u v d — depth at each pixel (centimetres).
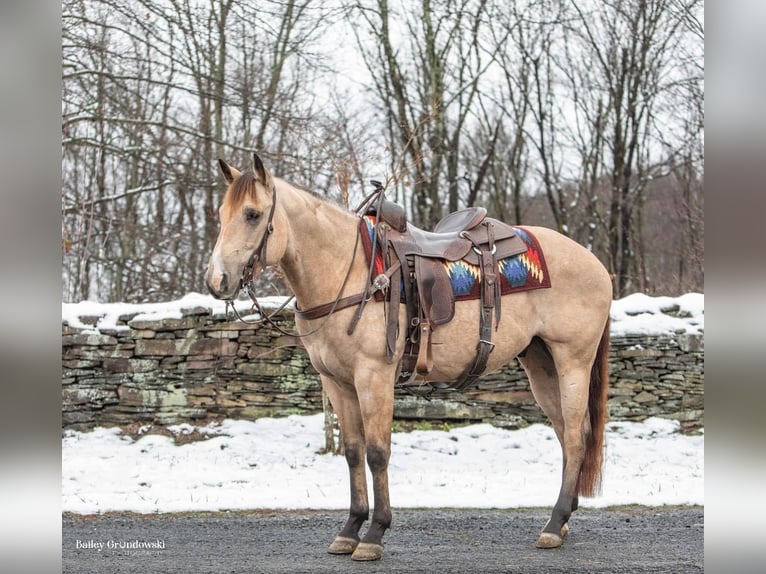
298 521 607
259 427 893
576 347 556
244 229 462
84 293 1328
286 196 490
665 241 2216
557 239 571
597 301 564
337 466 798
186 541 545
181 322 911
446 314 512
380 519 497
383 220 522
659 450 859
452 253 528
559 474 781
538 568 473
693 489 712
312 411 923
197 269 1441
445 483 739
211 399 909
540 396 588
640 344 944
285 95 1200
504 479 758
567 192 2094
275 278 1043
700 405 939
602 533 566
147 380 905
